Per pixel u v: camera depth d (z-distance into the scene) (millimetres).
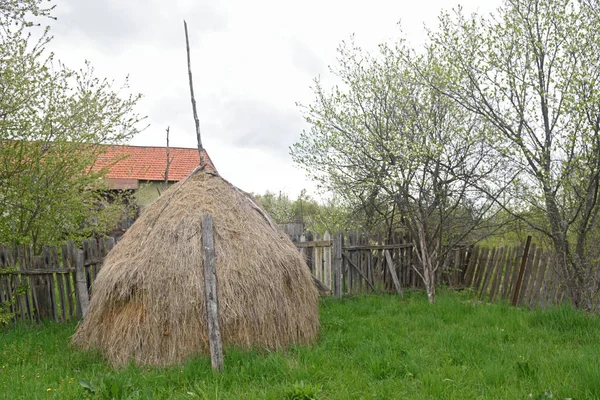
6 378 5531
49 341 7184
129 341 6023
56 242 9453
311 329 6840
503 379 5199
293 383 5102
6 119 8375
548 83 8781
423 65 10852
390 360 5773
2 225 8656
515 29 8516
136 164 24938
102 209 11836
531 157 8914
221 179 7516
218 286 6121
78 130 9242
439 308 9133
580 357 5605
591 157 7855
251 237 6730
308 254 11094
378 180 11047
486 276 10867
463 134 10203
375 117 11664
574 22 8297
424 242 10430
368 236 11484
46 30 8734
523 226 10250
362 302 10094
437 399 4703
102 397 4746
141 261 6293
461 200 10719
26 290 8555
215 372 5406
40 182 8711
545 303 9086
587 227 8273
